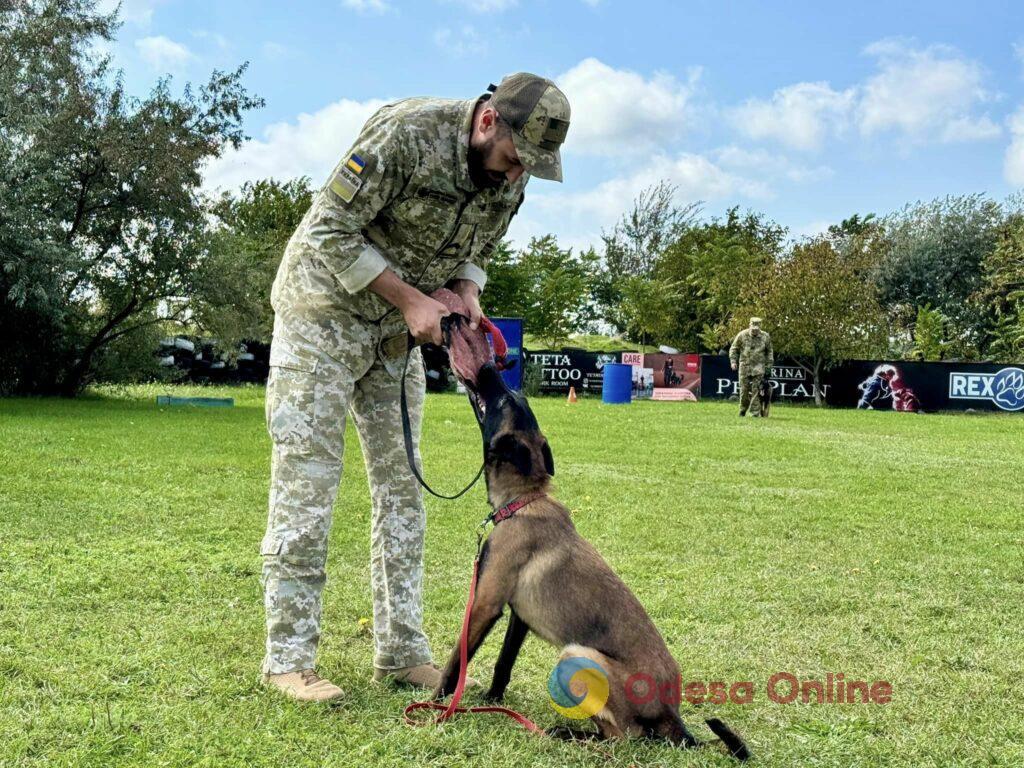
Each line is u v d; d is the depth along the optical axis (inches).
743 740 117.7
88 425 507.5
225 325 833.5
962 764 113.8
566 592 117.9
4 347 796.0
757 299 1106.7
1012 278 1440.7
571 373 1155.3
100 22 755.4
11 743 106.0
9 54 718.5
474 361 131.1
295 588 128.5
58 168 725.9
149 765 102.7
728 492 333.4
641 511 287.0
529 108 117.5
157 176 743.7
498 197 131.8
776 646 159.9
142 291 800.3
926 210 1694.1
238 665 138.0
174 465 350.6
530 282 1508.4
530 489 128.4
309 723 117.1
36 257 693.9
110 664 136.2
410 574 138.3
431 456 410.0
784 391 1136.2
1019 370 1005.2
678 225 2012.8
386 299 126.5
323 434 129.7
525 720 119.6
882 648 160.6
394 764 106.7
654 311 1557.6
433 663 141.4
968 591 200.5
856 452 494.6
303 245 130.0
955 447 544.1
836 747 117.2
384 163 119.9
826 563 224.4
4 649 140.4
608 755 109.6
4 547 206.4
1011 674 147.8
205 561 203.3
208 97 770.2
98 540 219.0
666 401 1081.4
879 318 1120.2
